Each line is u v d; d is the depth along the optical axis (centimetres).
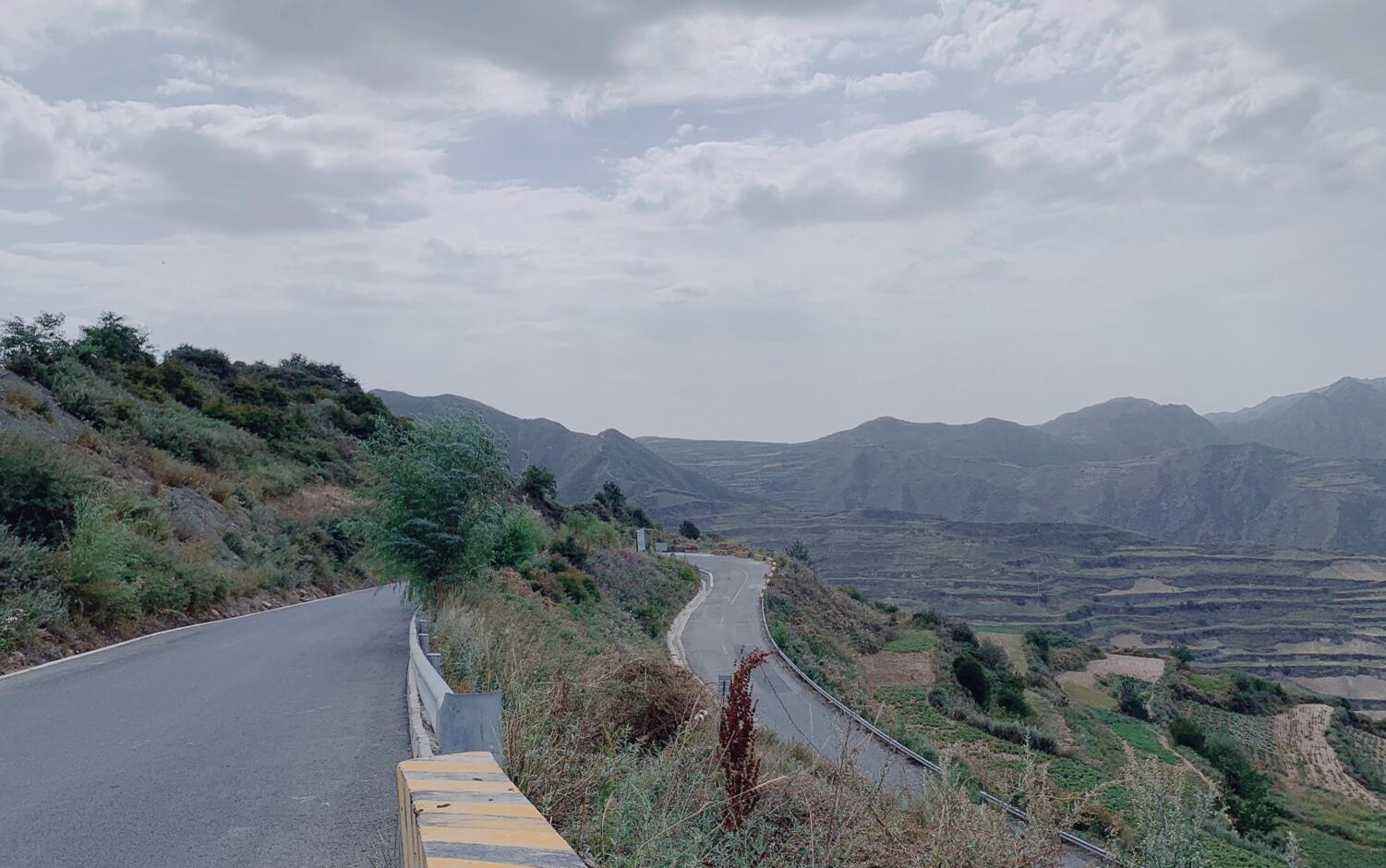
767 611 5269
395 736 898
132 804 662
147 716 1005
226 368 6944
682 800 594
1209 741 4516
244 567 2888
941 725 3341
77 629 1673
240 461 4284
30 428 2748
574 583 3728
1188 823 895
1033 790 696
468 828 345
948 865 604
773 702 2867
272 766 779
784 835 635
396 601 2880
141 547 2095
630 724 892
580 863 305
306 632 1933
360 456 1903
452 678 945
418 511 1831
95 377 3841
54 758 806
